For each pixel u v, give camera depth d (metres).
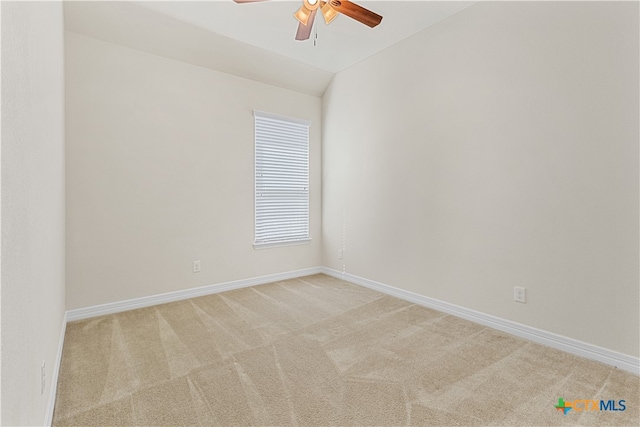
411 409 1.60
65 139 2.68
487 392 1.74
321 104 4.43
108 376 1.90
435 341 2.35
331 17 2.25
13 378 0.83
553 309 2.23
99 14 2.67
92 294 2.85
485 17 2.56
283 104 4.06
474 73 2.65
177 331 2.54
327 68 3.95
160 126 3.18
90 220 2.83
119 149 2.96
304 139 4.28
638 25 1.84
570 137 2.12
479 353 2.17
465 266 2.76
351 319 2.79
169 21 2.88
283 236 4.12
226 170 3.62
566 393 1.72
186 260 3.37
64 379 1.86
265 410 1.59
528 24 2.31
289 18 2.88
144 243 3.11
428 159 3.03
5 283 0.75
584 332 2.10
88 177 2.81
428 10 2.74
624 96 1.90
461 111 2.75
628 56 1.88
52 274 1.71
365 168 3.74
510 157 2.43
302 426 1.48
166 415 1.56
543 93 2.24
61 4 2.26
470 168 2.70
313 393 1.73
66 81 2.70
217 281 3.59
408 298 3.27
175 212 3.29
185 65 3.32
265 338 2.41
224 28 3.03
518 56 2.37
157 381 1.85
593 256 2.04
